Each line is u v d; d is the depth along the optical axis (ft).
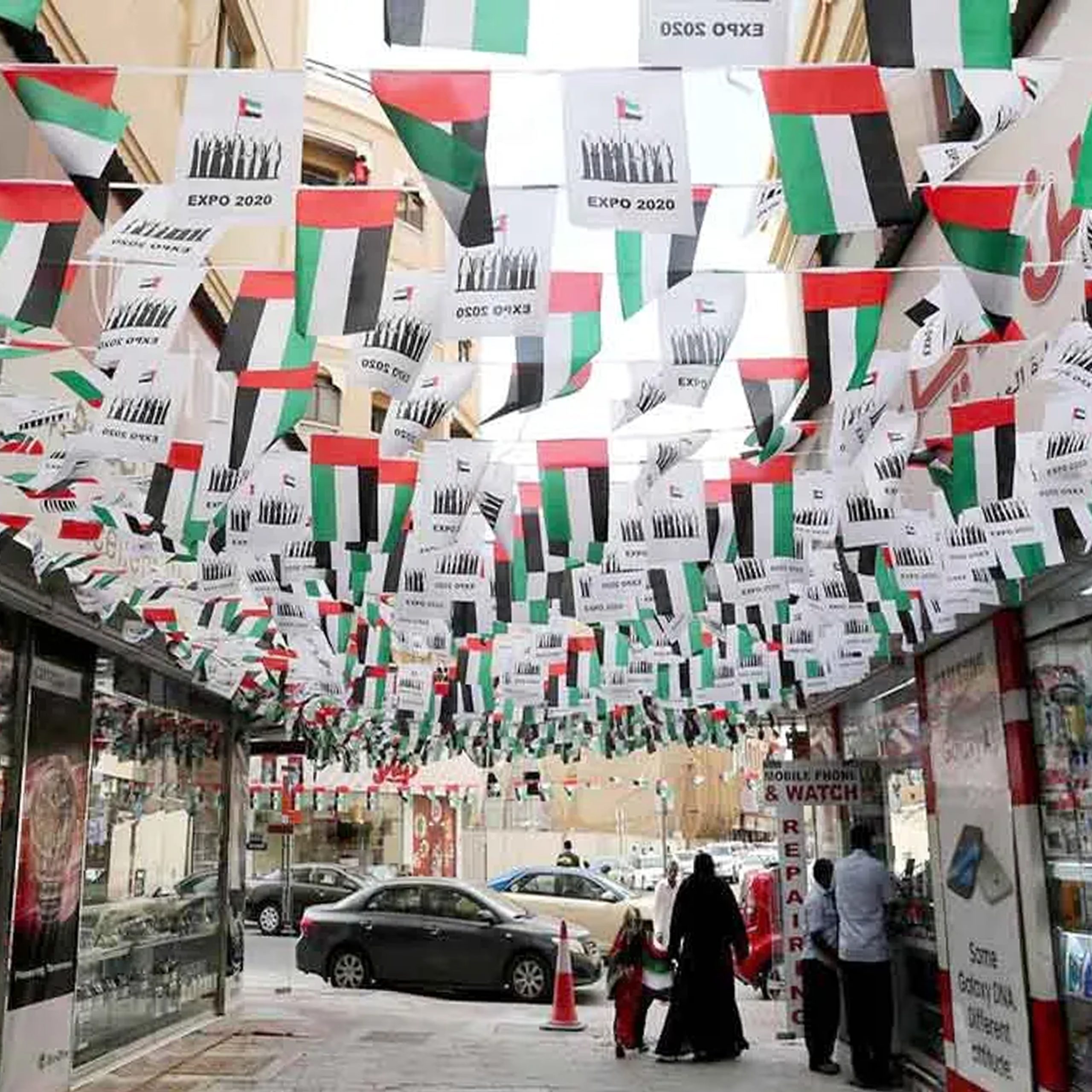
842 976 29.66
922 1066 28.35
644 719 42.98
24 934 24.26
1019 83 10.75
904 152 25.40
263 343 14.75
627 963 35.14
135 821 31.89
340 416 62.13
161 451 15.71
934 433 23.41
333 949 51.26
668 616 24.00
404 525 19.75
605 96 10.41
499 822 131.95
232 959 41.09
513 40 8.95
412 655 35.60
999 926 22.26
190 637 28.71
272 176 10.75
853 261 32.53
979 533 18.26
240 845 41.91
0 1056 23.12
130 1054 31.68
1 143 20.15
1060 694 20.48
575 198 10.31
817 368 13.98
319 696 36.14
